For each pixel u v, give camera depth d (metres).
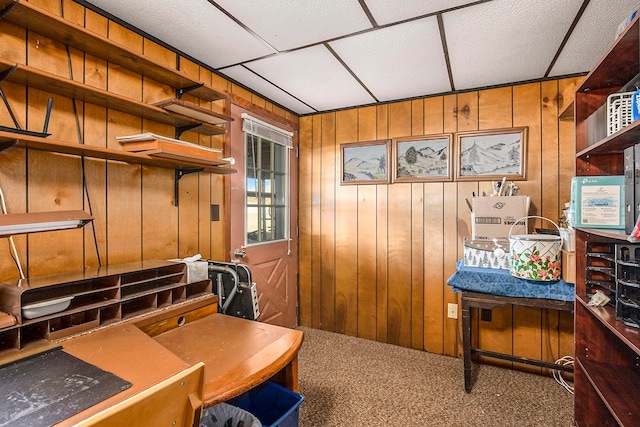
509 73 2.33
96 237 1.60
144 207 1.83
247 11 1.62
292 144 3.21
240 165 2.55
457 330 2.69
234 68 2.28
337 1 1.54
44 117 1.41
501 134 2.53
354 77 2.42
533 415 1.92
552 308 1.91
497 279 2.03
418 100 2.81
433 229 2.77
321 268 3.23
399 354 2.72
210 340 1.34
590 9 1.58
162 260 1.80
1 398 0.80
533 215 2.44
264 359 1.18
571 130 2.35
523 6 1.57
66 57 1.48
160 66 1.70
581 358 1.76
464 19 1.68
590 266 1.72
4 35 1.29
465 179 2.64
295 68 2.28
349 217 3.10
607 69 1.47
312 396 2.11
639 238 1.13
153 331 1.39
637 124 1.11
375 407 2.00
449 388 2.21
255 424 1.27
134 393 0.84
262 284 2.79
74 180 1.52
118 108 1.66
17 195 1.33
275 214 3.01
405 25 1.75
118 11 1.62
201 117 1.90
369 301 3.02
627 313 1.33
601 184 1.57
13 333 1.10
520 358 2.21
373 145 2.98
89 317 1.30
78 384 0.88
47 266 1.42
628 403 1.36
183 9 1.61
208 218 2.25
